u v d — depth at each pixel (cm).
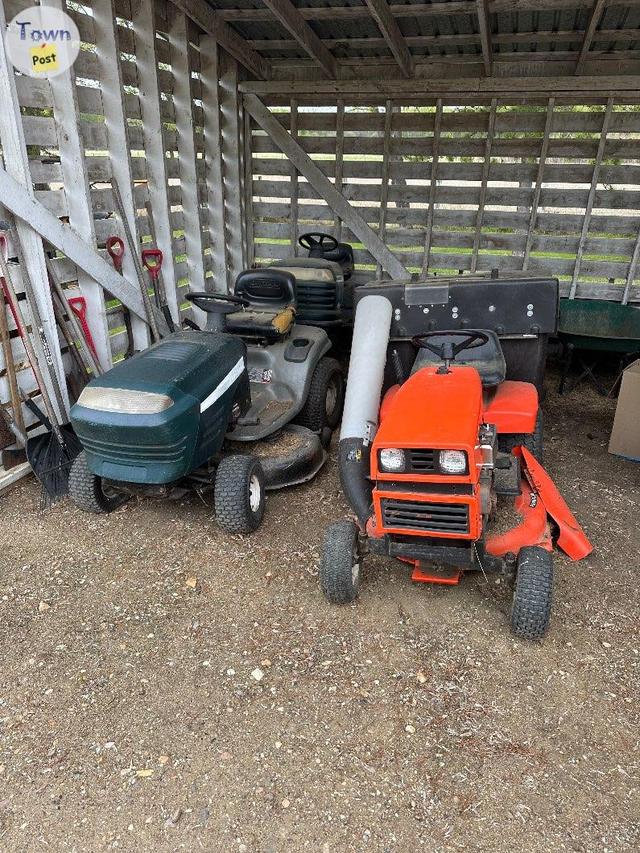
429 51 577
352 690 243
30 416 400
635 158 579
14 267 377
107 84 441
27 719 232
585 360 598
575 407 530
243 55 589
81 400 304
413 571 291
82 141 412
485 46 506
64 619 282
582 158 591
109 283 443
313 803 200
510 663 255
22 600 294
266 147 664
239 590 300
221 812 198
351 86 608
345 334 641
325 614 283
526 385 365
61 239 394
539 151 597
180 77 537
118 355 484
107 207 461
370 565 314
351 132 635
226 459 337
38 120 386
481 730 225
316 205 672
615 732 224
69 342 415
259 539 341
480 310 389
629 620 280
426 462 238
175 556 327
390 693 241
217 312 392
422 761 214
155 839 190
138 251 489
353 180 655
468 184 625
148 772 211
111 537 343
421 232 655
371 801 200
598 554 327
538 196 610
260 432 368
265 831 192
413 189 639
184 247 593
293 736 223
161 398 293
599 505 375
